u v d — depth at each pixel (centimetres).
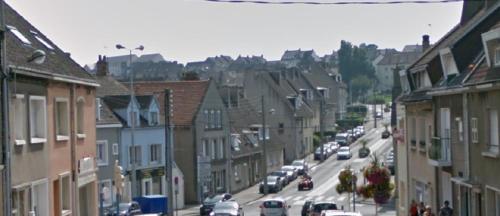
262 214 5966
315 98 14262
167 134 5891
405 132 5134
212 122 8569
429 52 4691
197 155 8119
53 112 3447
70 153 3703
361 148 11525
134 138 6994
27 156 3083
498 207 3316
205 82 8569
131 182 6662
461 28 4612
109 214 5234
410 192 4988
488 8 4325
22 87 3039
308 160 11900
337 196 8194
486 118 3378
